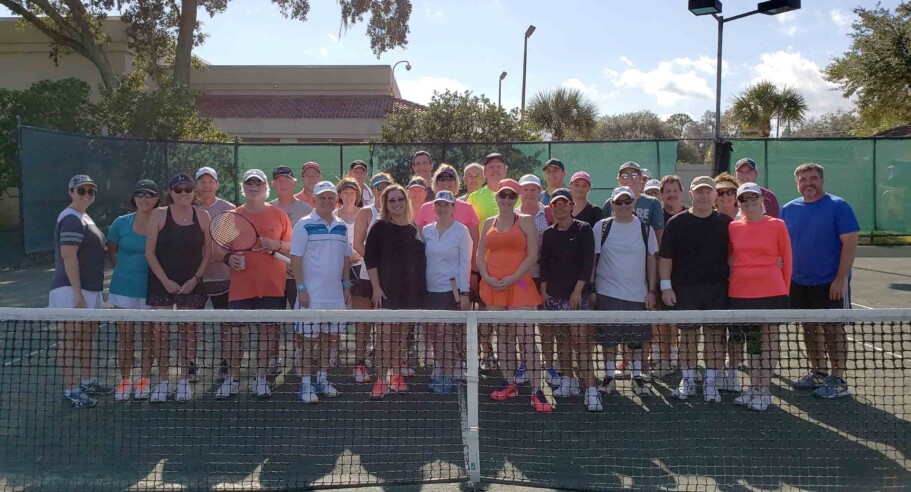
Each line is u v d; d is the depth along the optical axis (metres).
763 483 3.86
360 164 7.45
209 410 4.99
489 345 5.66
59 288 5.06
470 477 3.86
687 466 4.07
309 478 3.93
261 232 5.38
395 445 4.39
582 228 5.18
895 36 22.77
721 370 5.27
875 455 4.20
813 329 5.41
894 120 25.92
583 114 28.34
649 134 41.81
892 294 10.06
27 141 12.20
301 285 5.23
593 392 5.03
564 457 4.21
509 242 5.20
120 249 5.30
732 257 5.12
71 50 22.73
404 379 5.64
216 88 29.12
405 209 5.24
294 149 15.80
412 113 18.61
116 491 3.77
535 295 5.31
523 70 25.25
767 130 33.34
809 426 4.68
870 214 16.48
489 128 17.98
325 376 5.38
